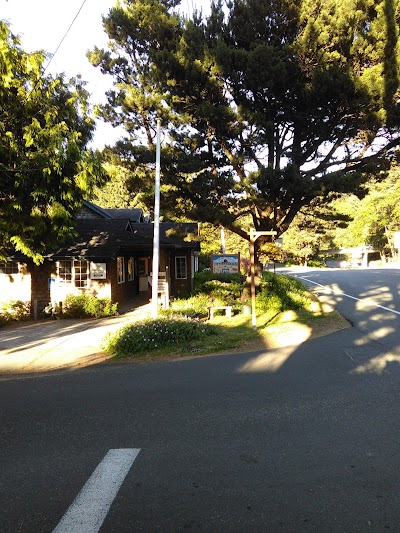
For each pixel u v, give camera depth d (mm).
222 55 12977
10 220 9586
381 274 32406
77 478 3812
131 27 14555
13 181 9375
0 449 4512
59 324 14383
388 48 12492
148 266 23875
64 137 9703
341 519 3113
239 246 46938
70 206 9992
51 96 10289
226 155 15359
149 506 3326
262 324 13078
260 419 5191
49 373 8258
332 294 21016
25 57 9703
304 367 7855
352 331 11734
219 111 13172
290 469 3881
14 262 16797
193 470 3904
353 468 3875
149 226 23875
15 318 15594
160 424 5113
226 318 14523
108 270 16938
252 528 3023
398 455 4121
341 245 79625
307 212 18062
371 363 8008
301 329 12070
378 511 3205
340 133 14164
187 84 13617
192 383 6961
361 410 5426
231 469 3906
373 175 15602
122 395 6398
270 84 12852
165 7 14875
